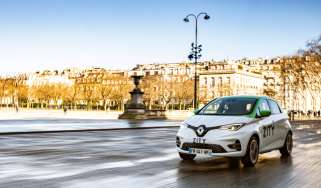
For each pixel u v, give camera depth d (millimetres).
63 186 6883
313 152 13172
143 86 120188
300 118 88500
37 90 138500
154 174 8273
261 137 10219
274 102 11883
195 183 7438
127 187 6922
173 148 13586
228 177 8148
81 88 146000
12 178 7531
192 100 124188
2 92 137250
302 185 7469
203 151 9367
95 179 7574
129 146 14188
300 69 84375
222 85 124188
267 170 9148
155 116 48688
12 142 14852
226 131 9352
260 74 144875
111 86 135125
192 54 39062
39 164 9344
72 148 13125
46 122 30969
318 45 72938
